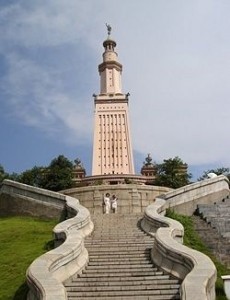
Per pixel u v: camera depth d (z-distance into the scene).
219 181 26.27
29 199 25.56
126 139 48.97
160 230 15.30
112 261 14.57
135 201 26.30
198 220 21.48
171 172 39.66
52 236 19.38
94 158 47.81
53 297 10.00
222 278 11.91
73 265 13.38
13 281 14.17
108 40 56.81
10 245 18.31
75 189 26.88
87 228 18.72
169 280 12.37
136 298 11.18
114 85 53.97
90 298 11.34
